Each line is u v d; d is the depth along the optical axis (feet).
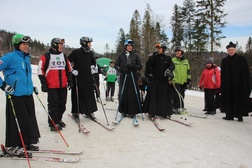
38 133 12.54
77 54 17.84
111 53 163.32
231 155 12.84
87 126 17.13
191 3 105.70
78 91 18.07
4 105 24.03
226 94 20.54
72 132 15.87
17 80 11.53
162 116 19.57
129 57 19.12
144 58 103.76
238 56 19.90
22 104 11.71
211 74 23.13
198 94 44.09
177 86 22.17
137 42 112.78
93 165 11.37
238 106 19.99
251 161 12.16
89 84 18.29
